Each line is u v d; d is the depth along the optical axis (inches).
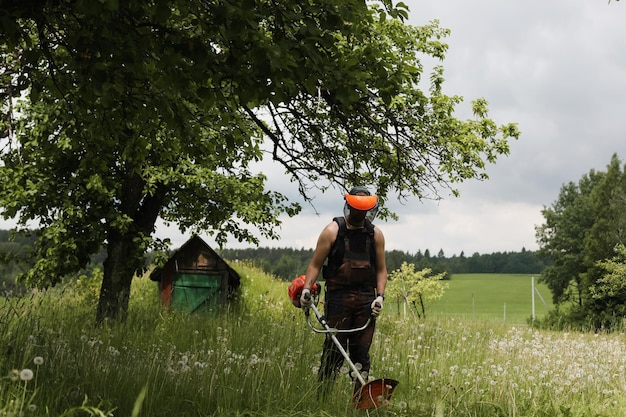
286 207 789.9
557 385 333.1
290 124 378.6
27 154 649.6
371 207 270.8
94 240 695.7
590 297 2431.1
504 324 751.7
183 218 807.7
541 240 3558.1
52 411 196.9
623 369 413.7
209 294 968.3
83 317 521.3
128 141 340.5
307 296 271.7
